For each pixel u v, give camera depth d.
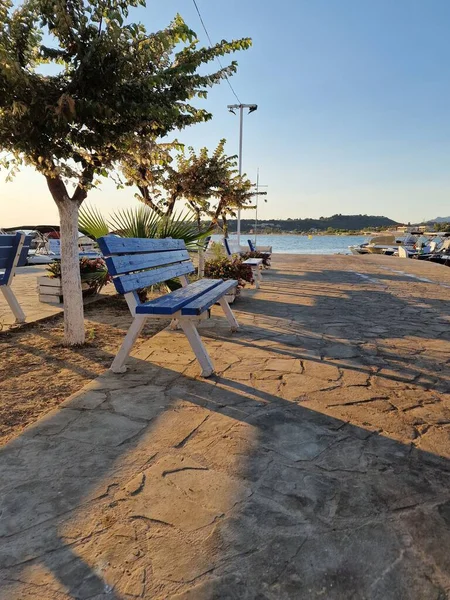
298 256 23.61
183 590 1.32
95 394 2.87
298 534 1.56
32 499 1.75
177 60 4.10
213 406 2.69
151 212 6.38
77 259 4.03
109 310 6.00
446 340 4.48
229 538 1.54
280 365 3.54
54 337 4.45
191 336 3.23
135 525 1.61
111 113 3.14
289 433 2.34
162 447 2.18
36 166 3.35
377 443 2.24
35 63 3.50
